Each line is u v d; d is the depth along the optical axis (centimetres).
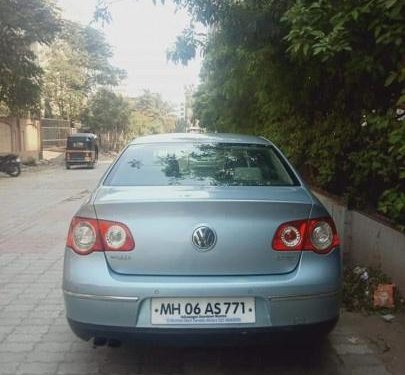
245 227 315
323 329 320
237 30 625
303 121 773
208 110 1416
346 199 611
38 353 383
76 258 323
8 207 1227
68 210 1166
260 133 980
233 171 396
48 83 3938
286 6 564
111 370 356
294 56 521
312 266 319
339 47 433
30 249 741
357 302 470
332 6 446
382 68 464
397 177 494
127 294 306
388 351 381
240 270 313
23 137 3250
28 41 2169
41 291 537
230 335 309
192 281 308
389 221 520
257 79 751
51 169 2919
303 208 326
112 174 394
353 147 640
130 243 314
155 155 416
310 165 788
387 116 477
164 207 315
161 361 370
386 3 373
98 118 4659
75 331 324
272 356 375
